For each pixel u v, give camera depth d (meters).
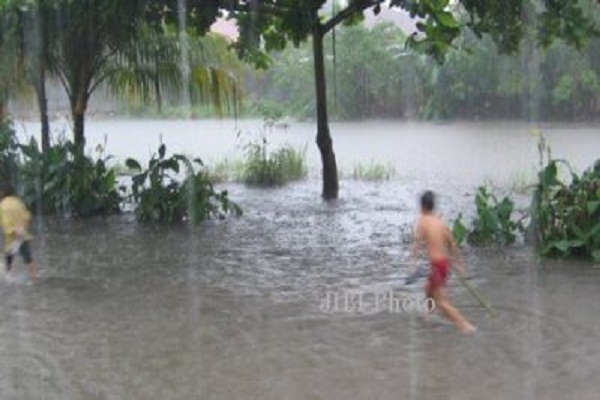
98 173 14.30
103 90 19.17
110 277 9.42
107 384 5.88
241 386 5.80
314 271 9.62
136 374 6.08
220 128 29.80
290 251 10.90
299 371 6.09
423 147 24.70
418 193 16.50
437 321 7.34
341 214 14.12
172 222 13.31
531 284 8.65
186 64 16.53
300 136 27.62
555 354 6.36
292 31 15.55
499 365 6.13
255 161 19.58
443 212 13.73
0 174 14.29
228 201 13.88
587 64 23.78
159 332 7.18
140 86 16.50
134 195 13.60
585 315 7.46
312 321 7.43
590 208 9.83
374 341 6.79
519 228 10.89
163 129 29.58
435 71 27.36
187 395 5.64
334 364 6.23
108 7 13.91
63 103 19.61
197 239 11.87
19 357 6.51
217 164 20.52
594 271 9.27
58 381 5.95
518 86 24.98
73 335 7.12
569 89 24.11
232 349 6.65
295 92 31.14
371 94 29.98
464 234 10.72
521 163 19.81
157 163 13.62
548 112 24.81
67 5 13.89
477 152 22.36
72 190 13.87
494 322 7.27
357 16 16.20
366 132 29.25
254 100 30.70
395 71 29.42
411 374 5.97
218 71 17.17
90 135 28.27
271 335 7.03
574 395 5.50
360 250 10.88
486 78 26.25
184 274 9.55
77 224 13.23
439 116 28.12
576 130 24.23
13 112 19.08
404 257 10.31
